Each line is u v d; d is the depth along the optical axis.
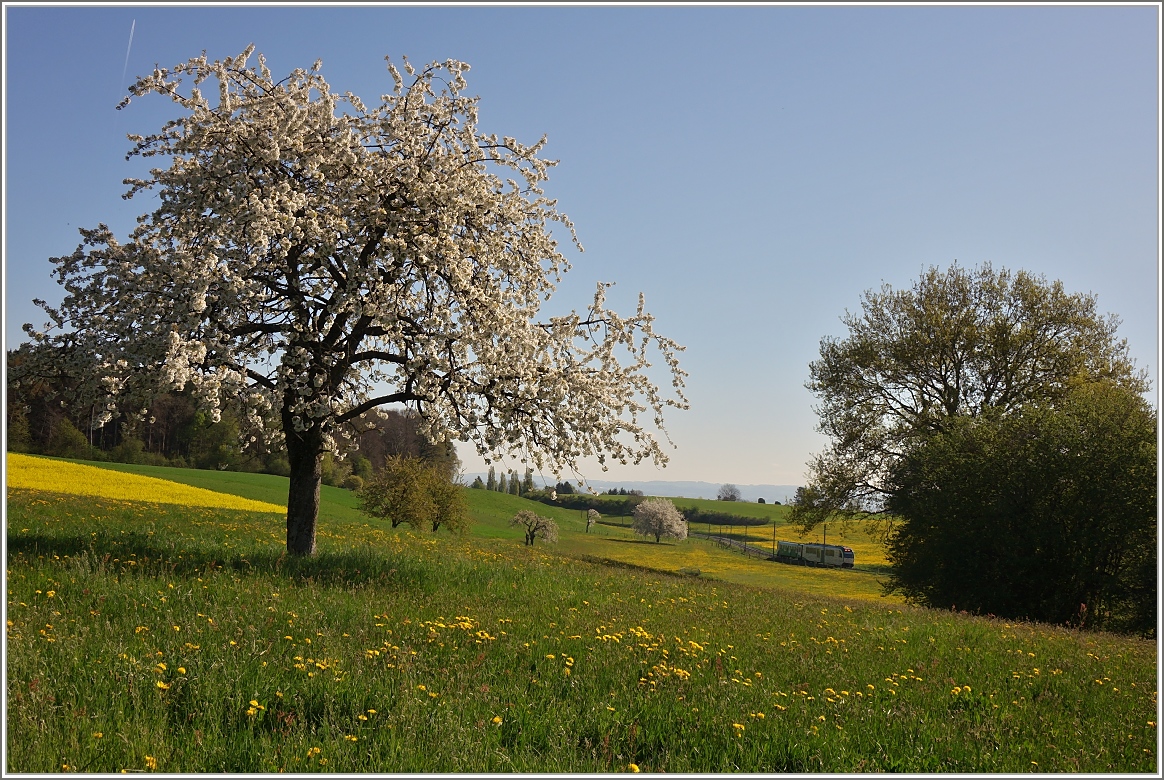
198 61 12.95
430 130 14.28
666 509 90.00
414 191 13.36
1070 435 25.58
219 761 5.01
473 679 6.96
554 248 15.21
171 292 11.73
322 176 13.25
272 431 15.66
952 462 27.50
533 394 13.20
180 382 10.59
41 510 19.27
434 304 13.49
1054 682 9.08
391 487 39.16
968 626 14.05
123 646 6.77
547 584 13.85
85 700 5.61
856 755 5.94
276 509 39.94
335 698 6.10
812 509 33.81
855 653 9.95
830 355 34.50
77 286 12.86
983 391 32.00
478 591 12.31
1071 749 6.49
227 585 10.20
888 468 31.73
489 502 92.12
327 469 66.88
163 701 5.79
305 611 9.02
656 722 6.28
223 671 6.32
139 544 13.47
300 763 4.99
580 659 8.09
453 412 13.45
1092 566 25.09
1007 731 6.88
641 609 12.16
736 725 6.13
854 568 63.28
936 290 33.28
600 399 13.82
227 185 12.30
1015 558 25.48
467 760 5.21
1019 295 32.31
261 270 12.33
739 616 12.59
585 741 5.81
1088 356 31.20
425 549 20.05
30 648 6.41
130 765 4.82
